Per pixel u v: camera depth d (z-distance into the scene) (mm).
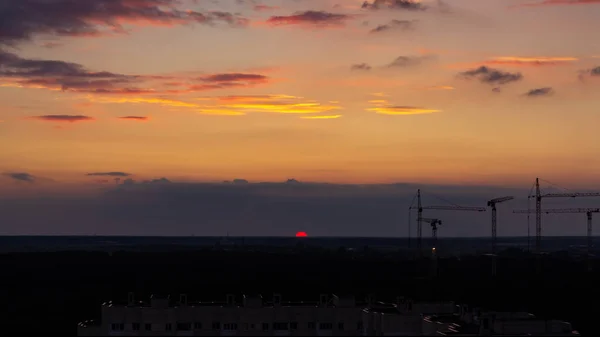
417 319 186375
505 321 177750
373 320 194500
